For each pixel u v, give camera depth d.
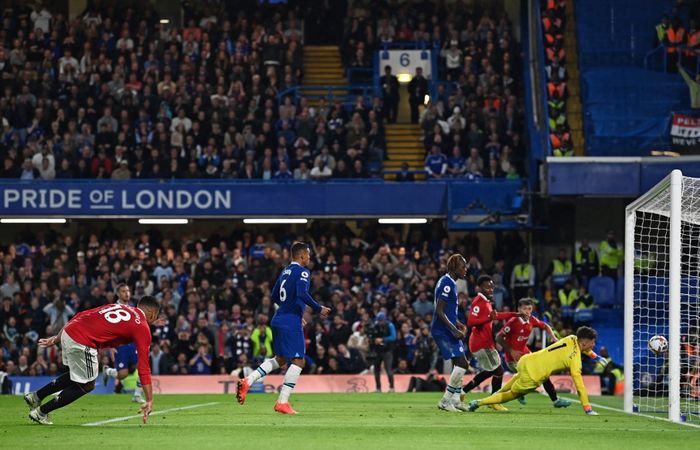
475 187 48.69
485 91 53.19
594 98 52.38
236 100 52.59
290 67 54.56
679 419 23.00
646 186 46.81
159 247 49.19
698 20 54.56
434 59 55.94
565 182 46.84
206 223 52.78
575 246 49.62
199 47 55.69
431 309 44.72
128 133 51.19
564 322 46.00
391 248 48.53
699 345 29.28
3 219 48.53
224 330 42.59
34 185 48.38
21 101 52.25
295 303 23.00
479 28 56.12
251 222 50.09
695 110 52.09
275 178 50.03
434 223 50.44
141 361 17.88
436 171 50.38
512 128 51.75
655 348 23.39
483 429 18.84
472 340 27.19
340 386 41.09
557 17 54.47
